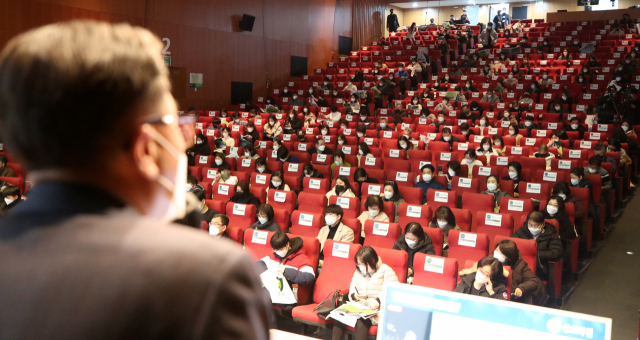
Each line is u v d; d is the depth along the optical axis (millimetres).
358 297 5074
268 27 19469
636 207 9398
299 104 17062
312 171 9414
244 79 18484
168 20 15539
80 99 539
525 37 22469
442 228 6656
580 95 15508
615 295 6254
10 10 11711
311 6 21828
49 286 522
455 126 12922
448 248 6484
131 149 587
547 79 16812
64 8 12781
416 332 1882
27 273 532
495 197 8047
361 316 4770
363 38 25891
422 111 14594
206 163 10484
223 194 8539
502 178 8992
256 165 10031
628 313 5801
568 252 6535
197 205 790
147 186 623
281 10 20078
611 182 8984
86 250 537
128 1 14344
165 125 623
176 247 553
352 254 5629
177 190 646
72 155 560
